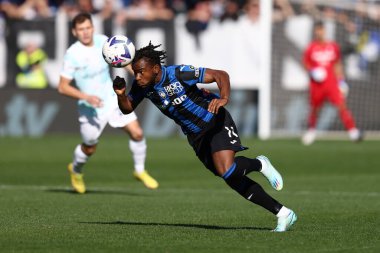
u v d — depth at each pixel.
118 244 26.78
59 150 68.31
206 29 80.12
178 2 89.38
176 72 28.30
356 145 75.44
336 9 83.31
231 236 28.39
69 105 80.25
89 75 43.12
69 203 39.25
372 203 39.59
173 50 80.00
